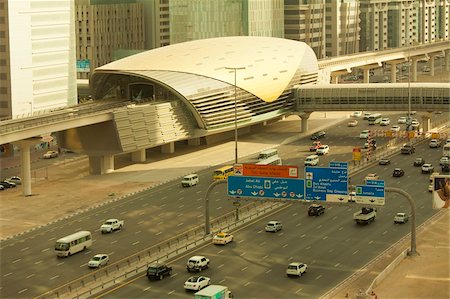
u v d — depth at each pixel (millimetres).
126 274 170500
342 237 196500
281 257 181500
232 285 163500
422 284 161375
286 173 188375
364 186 183625
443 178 192125
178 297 157625
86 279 170000
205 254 184500
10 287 166625
